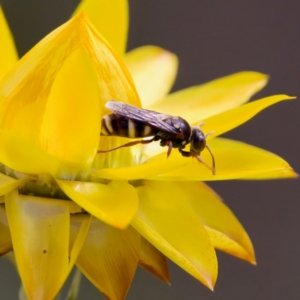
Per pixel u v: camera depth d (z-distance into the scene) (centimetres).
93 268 14
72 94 14
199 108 15
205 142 14
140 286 17
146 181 14
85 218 14
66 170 14
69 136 14
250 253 14
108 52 14
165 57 16
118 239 14
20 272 13
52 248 14
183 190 15
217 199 14
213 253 14
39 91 14
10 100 14
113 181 14
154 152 15
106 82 14
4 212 14
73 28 14
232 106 15
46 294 13
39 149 13
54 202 14
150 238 14
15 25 17
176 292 17
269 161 14
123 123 14
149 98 15
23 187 14
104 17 15
